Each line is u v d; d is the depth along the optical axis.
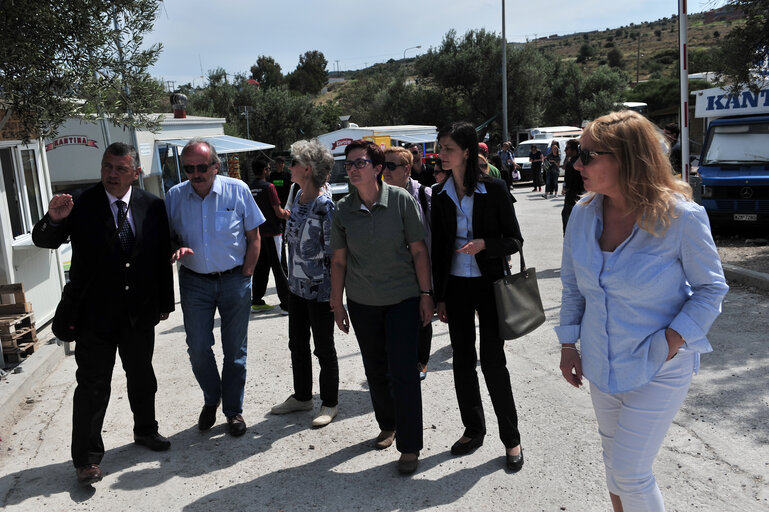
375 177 3.71
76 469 3.75
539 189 23.27
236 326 4.37
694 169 11.27
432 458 3.90
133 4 5.46
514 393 4.79
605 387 2.41
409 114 41.09
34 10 4.76
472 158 3.64
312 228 4.39
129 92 5.76
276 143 40.22
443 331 6.63
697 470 3.53
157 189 13.48
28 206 7.04
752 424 4.01
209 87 40.34
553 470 3.65
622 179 2.29
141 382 4.11
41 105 5.25
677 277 2.31
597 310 2.42
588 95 44.84
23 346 6.09
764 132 11.37
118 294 3.85
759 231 11.24
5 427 4.71
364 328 3.89
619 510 2.63
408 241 3.78
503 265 3.71
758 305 6.55
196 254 4.22
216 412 4.84
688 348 2.26
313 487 3.65
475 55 38.03
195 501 3.56
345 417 4.63
